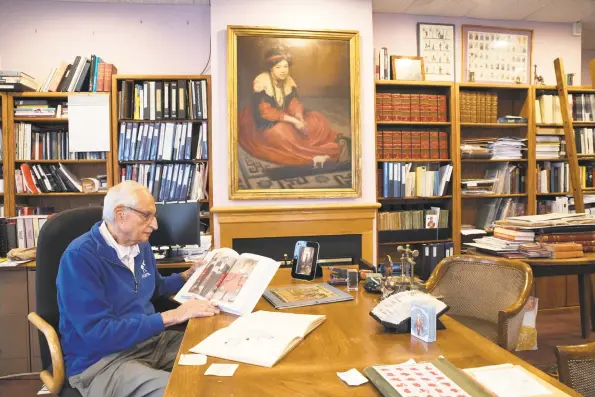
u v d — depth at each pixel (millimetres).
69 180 3531
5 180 3424
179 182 3547
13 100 3439
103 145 3475
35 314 1615
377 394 910
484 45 4309
